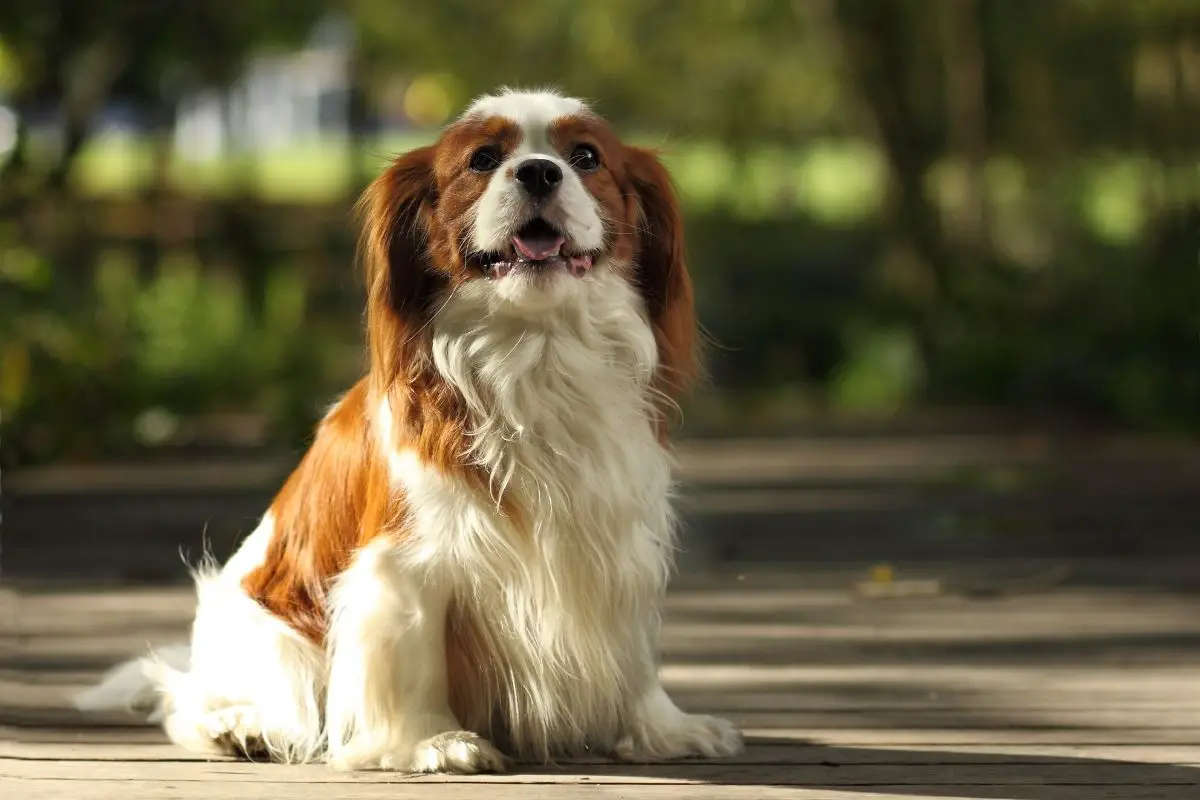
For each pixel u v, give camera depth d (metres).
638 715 4.62
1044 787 4.36
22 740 4.86
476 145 4.45
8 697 5.55
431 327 4.43
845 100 21.67
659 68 24.70
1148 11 18.00
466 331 4.35
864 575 8.49
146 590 7.94
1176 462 12.59
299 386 15.28
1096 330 16.09
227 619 4.77
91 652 6.47
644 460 4.48
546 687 4.39
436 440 4.29
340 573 4.49
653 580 4.53
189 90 23.30
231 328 17.58
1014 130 21.33
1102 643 6.70
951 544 9.45
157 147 24.27
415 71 25.62
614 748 4.61
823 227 24.52
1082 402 15.68
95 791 4.25
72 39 15.45
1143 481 11.63
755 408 16.91
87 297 14.68
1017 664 6.27
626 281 4.61
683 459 13.29
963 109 20.02
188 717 4.71
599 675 4.46
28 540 9.35
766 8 22.08
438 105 31.67
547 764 4.53
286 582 4.70
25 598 7.72
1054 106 20.69
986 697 5.64
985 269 18.41
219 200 24.23
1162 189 18.22
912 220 19.39
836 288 20.81
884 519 10.33
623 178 4.66
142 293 18.30
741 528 10.02
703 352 5.04
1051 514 10.34
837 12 19.42
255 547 4.90
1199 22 17.67
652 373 4.60
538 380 4.33
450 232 4.40
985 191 20.03
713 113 26.02
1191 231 16.95
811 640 6.82
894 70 19.61
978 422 15.46
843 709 5.45
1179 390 14.74
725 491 11.56
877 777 4.45
